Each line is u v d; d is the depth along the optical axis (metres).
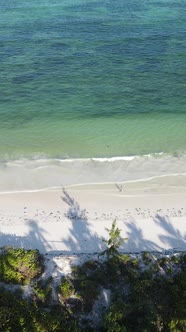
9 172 43.25
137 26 77.69
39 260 34.25
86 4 90.31
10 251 33.69
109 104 55.03
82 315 31.14
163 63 64.38
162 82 59.62
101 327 29.89
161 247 35.91
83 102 55.28
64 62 64.38
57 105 54.66
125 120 52.03
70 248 35.69
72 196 40.59
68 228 37.38
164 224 37.94
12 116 52.44
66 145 47.41
